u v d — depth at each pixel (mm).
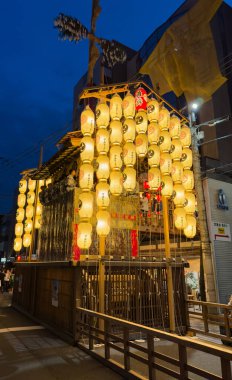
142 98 9836
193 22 10016
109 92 9883
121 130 9305
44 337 9320
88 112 9328
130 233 11344
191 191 10844
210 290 12820
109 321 6738
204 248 13258
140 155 9398
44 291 11812
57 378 5910
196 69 10367
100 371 6320
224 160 23203
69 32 13008
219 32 26578
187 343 4629
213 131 23594
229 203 16625
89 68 13000
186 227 10469
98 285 8953
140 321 9164
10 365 6660
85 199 8742
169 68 10648
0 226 57969
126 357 6074
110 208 11086
